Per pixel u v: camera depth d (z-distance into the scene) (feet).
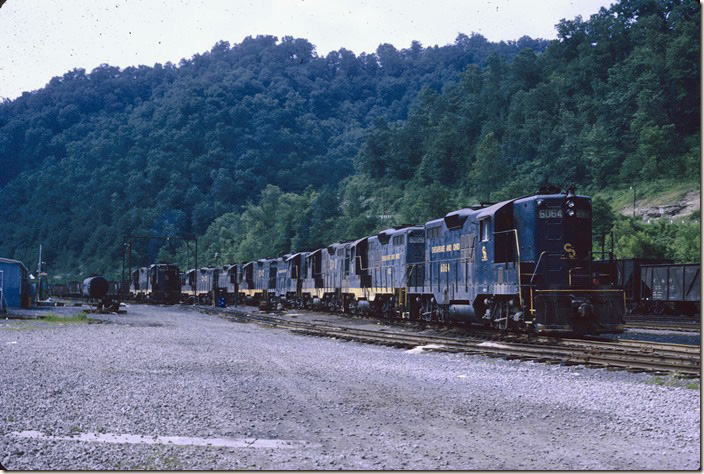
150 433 32.96
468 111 618.03
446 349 68.39
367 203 608.60
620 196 380.58
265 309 191.01
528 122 517.14
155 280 264.52
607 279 73.31
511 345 69.46
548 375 51.03
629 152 425.69
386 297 127.44
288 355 66.18
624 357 57.16
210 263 541.75
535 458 28.48
